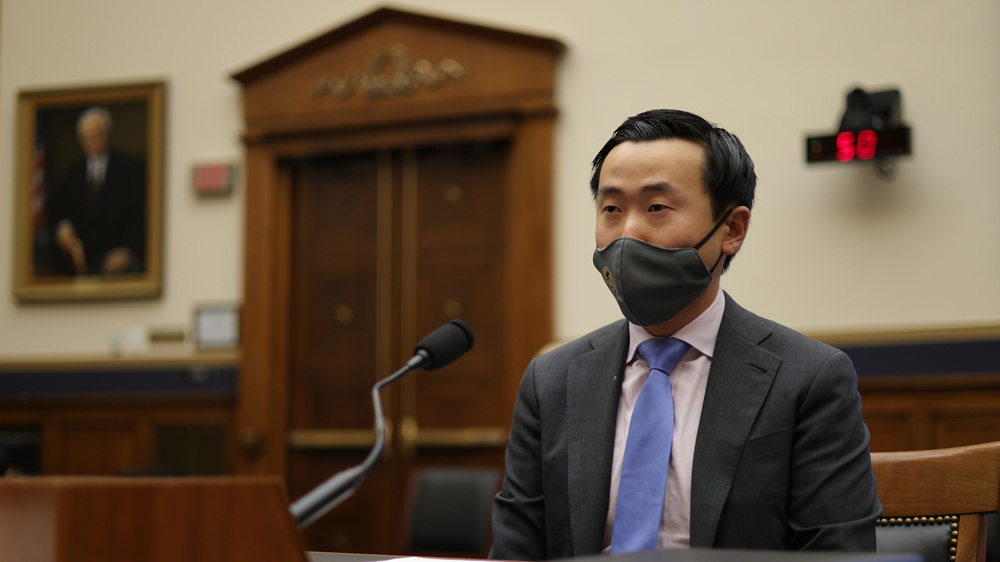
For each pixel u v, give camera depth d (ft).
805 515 4.86
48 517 2.89
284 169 21.77
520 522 5.57
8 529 2.98
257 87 21.70
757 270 18.25
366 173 21.47
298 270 21.62
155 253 21.98
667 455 5.06
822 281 17.85
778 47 18.67
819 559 3.12
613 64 19.71
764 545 4.86
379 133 20.95
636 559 3.22
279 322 21.39
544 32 20.16
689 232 5.20
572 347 5.93
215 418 21.43
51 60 23.20
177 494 3.09
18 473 20.12
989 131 17.19
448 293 20.65
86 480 2.95
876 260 17.60
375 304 21.09
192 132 22.22
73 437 22.08
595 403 5.48
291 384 21.34
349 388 21.03
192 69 22.39
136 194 22.30
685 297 5.19
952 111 17.43
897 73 17.84
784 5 18.72
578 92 19.86
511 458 5.79
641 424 5.18
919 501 5.55
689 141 5.32
